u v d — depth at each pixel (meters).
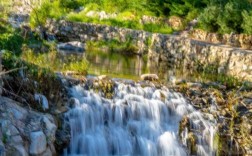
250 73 13.65
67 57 15.23
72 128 8.56
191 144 9.29
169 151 9.18
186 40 17.19
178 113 9.98
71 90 9.56
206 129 9.59
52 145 7.61
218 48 15.51
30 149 6.95
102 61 15.82
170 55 17.53
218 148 9.45
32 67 8.90
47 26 22.31
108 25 21.64
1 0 23.92
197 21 20.75
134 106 9.56
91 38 21.23
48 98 8.84
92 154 8.58
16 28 17.19
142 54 19.34
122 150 8.91
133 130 9.30
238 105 10.56
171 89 10.93
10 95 7.97
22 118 7.32
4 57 8.37
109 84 10.09
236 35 17.39
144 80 11.87
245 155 9.45
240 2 19.16
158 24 21.88
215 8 18.80
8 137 6.68
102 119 9.19
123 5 24.22
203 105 10.46
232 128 9.79
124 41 20.38
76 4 26.42
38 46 16.30
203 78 13.49
